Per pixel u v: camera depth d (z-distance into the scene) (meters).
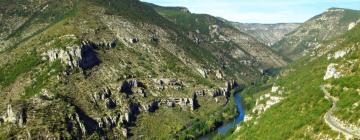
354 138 131.38
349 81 182.38
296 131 162.75
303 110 183.88
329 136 140.88
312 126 155.75
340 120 147.25
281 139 167.00
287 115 192.50
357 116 140.75
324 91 191.25
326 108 164.62
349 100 157.88
